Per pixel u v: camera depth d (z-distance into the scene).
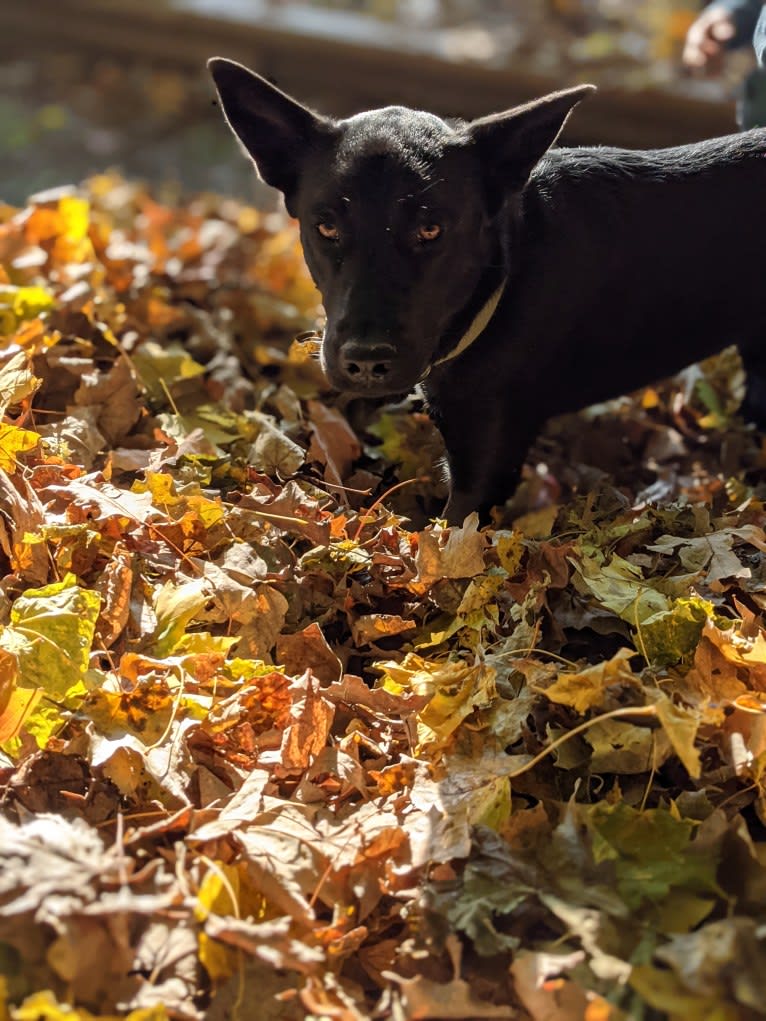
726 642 0.68
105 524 0.75
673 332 0.90
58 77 2.29
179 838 0.60
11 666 0.63
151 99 2.22
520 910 0.57
